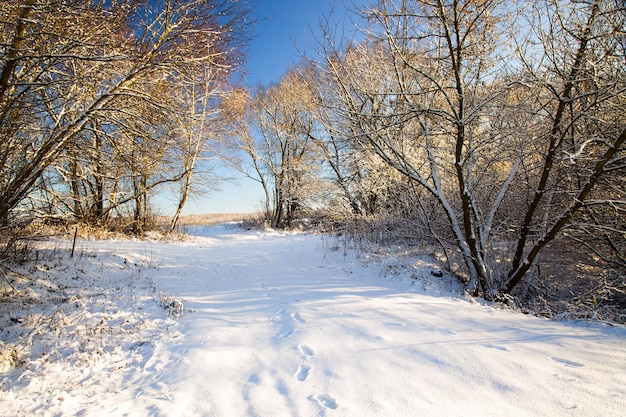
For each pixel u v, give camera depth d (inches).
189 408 116.1
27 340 162.7
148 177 531.2
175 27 251.6
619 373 119.3
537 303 254.8
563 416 96.2
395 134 330.3
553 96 269.9
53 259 264.2
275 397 118.2
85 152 277.6
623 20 224.7
